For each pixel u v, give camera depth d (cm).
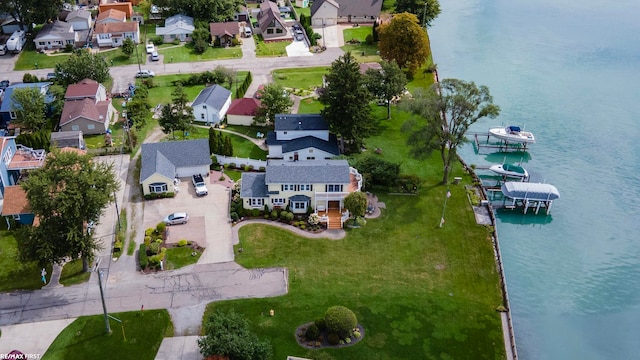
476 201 9481
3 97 11669
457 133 9669
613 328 7588
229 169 10056
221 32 15712
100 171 7481
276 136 10550
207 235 8369
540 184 9831
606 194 10281
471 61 15688
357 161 9862
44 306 7075
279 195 8812
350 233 8581
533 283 8281
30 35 16075
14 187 8550
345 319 6575
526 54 16312
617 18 19525
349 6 17588
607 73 15162
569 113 12975
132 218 8675
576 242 9150
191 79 13462
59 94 11862
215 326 6112
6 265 7719
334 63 10556
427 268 7981
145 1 17600
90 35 16338
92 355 6431
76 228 7000
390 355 6525
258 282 7544
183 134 11138
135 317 6931
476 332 6956
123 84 13438
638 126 12475
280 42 16112
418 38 13538
